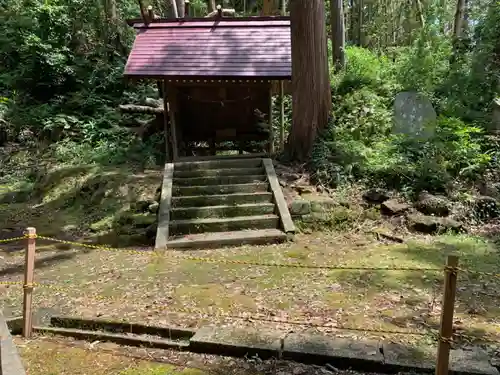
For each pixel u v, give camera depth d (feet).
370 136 30.58
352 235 22.62
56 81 48.55
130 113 42.63
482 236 21.47
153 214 26.50
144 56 31.53
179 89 34.60
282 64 30.66
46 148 41.81
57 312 14.75
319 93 29.96
